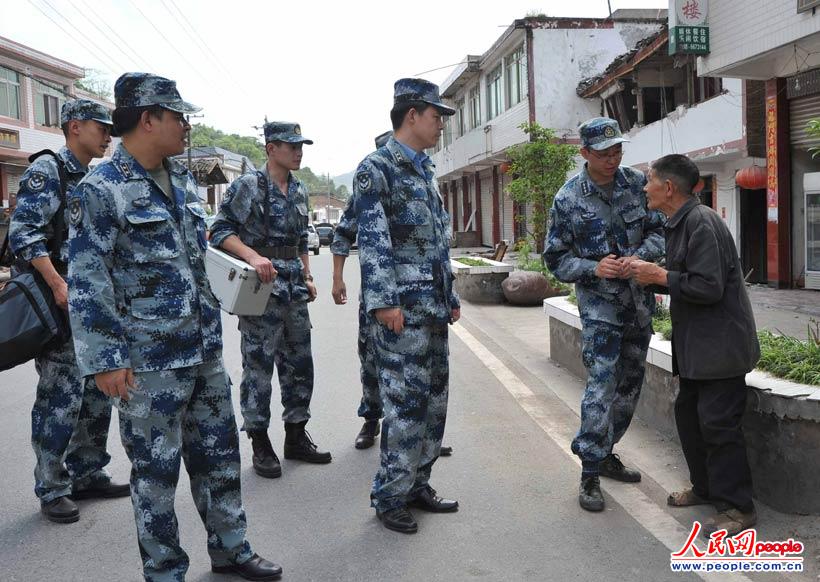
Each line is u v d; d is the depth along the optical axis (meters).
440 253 3.63
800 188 12.23
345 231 4.89
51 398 3.79
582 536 3.49
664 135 15.74
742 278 3.49
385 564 3.27
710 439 3.46
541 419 5.40
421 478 3.83
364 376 4.89
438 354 3.77
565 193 3.98
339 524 3.71
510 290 11.80
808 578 3.03
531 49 21.31
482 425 5.27
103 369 2.63
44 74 25.97
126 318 2.76
